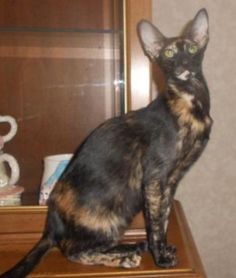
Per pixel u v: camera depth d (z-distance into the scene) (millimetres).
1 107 941
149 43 715
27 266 666
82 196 705
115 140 709
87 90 904
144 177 681
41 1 936
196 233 1206
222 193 1192
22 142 916
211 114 1161
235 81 1152
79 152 758
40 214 780
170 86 684
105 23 894
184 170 708
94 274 671
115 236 716
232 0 1125
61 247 723
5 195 819
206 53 1139
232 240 1212
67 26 929
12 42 943
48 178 828
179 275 661
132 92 766
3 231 778
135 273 670
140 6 747
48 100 927
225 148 1177
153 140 675
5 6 939
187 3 1118
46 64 938
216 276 1214
